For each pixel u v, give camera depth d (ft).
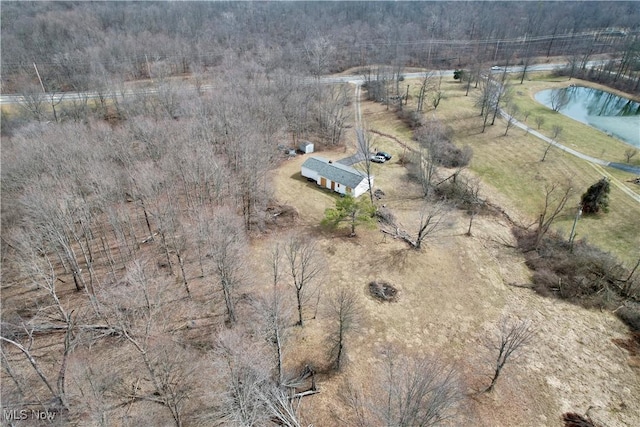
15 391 94.99
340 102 273.33
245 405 82.94
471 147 244.63
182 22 476.54
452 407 90.84
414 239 160.86
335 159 230.68
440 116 289.74
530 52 467.11
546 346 117.39
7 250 130.41
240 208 162.61
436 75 387.55
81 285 128.06
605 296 135.54
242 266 125.59
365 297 131.85
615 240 164.66
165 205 144.36
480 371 108.99
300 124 253.65
